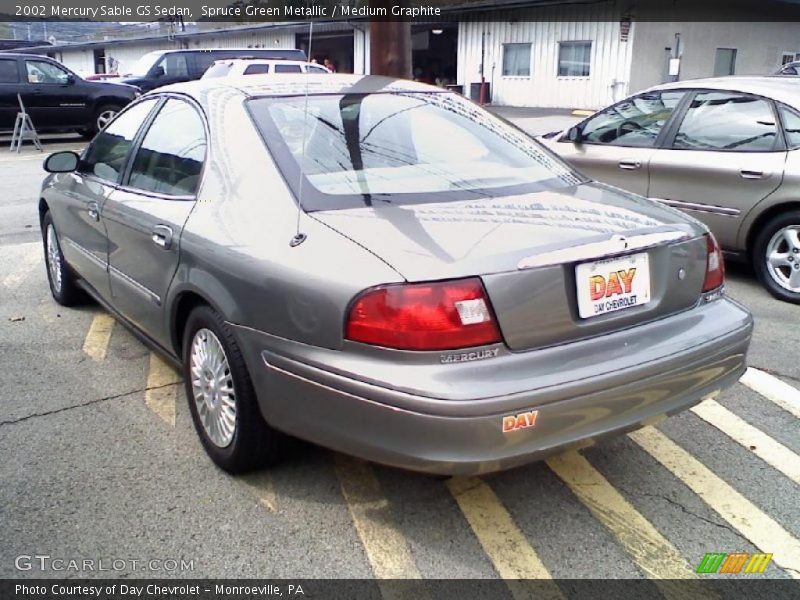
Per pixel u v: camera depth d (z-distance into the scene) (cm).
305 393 265
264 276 274
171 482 318
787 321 519
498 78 2670
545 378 247
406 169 318
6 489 311
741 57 2717
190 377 338
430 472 246
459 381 239
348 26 2959
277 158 305
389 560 272
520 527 292
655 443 356
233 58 1978
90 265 450
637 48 2327
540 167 351
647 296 279
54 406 387
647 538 285
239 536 284
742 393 408
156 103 401
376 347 245
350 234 265
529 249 254
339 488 315
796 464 338
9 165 1347
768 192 550
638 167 628
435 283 241
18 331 496
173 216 334
